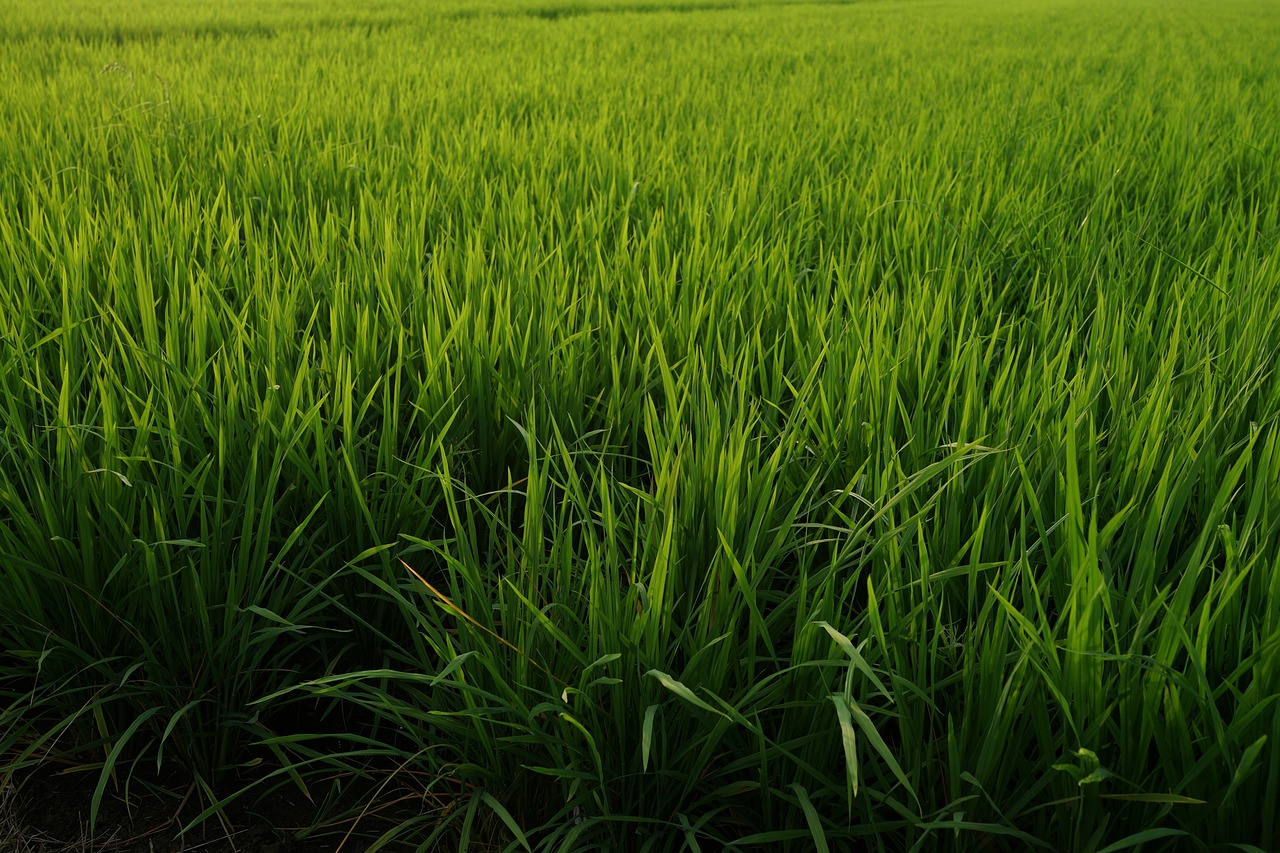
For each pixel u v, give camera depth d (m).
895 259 3.26
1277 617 1.36
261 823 1.78
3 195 3.85
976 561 1.46
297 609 1.78
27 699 1.99
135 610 1.81
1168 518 1.57
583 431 2.37
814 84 7.52
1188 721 1.37
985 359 2.31
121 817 1.78
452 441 2.28
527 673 1.57
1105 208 3.77
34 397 2.14
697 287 2.86
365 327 2.41
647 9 19.47
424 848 1.59
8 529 1.76
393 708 1.61
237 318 2.48
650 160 4.43
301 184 4.19
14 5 15.98
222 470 1.83
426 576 2.06
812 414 2.04
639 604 1.58
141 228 3.29
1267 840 1.28
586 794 1.55
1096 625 1.29
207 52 9.53
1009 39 12.78
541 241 3.22
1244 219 3.71
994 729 1.34
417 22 14.32
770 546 1.78
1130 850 1.40
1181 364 2.40
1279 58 10.41
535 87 6.90
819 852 1.33
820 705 1.49
